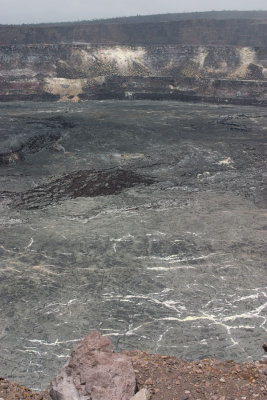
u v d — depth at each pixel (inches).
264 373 395.9
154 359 446.0
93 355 357.4
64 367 361.7
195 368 417.4
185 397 357.7
